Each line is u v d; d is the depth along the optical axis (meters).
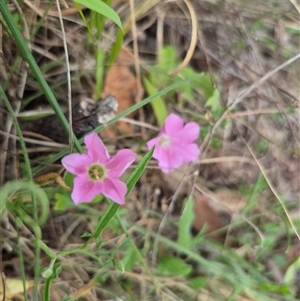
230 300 0.19
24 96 0.18
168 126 0.18
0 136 0.17
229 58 0.22
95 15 0.17
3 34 0.17
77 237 0.19
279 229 0.22
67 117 0.17
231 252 0.20
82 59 0.19
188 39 0.22
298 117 0.22
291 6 0.22
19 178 0.17
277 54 0.22
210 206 0.22
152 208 0.21
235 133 0.22
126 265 0.18
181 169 0.21
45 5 0.18
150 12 0.20
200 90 0.21
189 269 0.19
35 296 0.14
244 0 0.22
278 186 0.23
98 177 0.15
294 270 0.22
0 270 0.16
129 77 0.20
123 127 0.20
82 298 0.18
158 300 0.19
